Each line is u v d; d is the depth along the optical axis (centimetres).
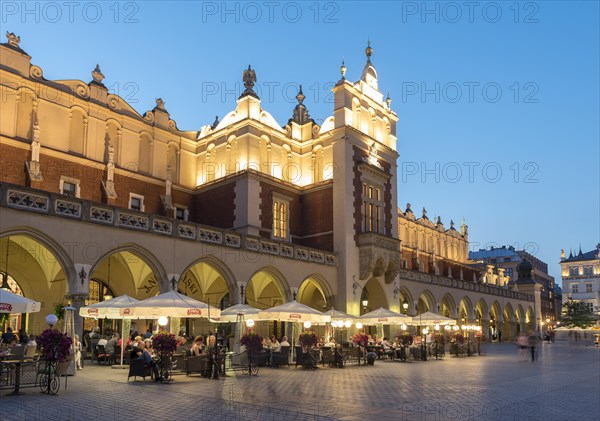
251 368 2322
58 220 2130
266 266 2972
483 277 6994
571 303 8656
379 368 2475
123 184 3191
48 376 1474
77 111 3030
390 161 4022
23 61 2797
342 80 3656
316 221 3622
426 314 3512
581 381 1941
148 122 3425
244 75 3612
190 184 3653
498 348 4628
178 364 2025
